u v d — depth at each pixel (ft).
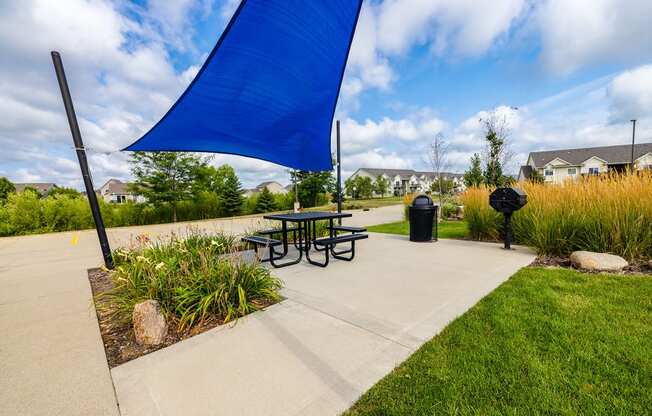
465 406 4.68
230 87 10.82
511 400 4.78
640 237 13.06
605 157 106.63
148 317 7.23
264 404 4.90
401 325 7.71
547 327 7.13
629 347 6.14
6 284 12.67
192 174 55.57
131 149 14.29
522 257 15.08
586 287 9.91
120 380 5.73
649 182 13.93
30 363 6.41
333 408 4.77
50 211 40.14
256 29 8.96
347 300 9.66
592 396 4.79
